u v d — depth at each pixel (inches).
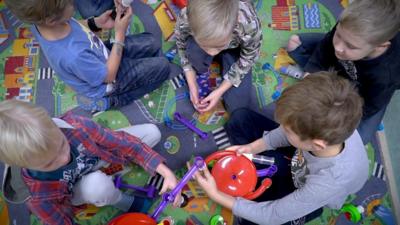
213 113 57.7
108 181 45.1
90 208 52.0
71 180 41.9
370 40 41.1
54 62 44.4
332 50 52.0
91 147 41.3
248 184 44.2
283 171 47.4
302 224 47.4
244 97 56.4
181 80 59.6
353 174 37.6
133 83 54.8
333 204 42.9
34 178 36.5
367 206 52.4
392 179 53.5
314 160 38.7
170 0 63.9
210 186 43.2
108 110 57.4
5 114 31.2
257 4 63.6
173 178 45.5
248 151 47.2
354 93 34.0
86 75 45.7
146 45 57.9
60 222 39.8
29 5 36.6
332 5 63.4
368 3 40.3
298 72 58.9
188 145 55.7
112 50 50.3
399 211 51.9
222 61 57.0
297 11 63.2
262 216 41.4
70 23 44.2
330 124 32.4
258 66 60.5
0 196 52.2
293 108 33.2
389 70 45.0
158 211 44.1
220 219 49.1
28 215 51.3
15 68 59.7
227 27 40.4
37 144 31.5
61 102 57.8
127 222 42.7
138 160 46.4
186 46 52.2
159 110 57.8
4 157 32.9
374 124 52.4
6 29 62.2
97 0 58.9
